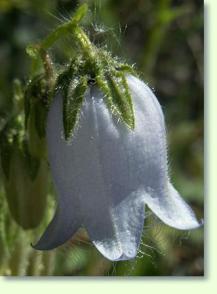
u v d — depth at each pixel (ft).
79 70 0.44
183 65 0.88
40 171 0.50
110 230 0.43
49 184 0.53
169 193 0.45
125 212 0.43
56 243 0.44
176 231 0.51
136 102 0.44
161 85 0.86
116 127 0.43
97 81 0.44
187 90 0.86
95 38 0.49
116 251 0.42
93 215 0.44
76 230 0.44
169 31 0.88
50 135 0.44
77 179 0.44
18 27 0.84
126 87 0.44
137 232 0.43
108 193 0.43
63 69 0.46
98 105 0.43
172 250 0.68
